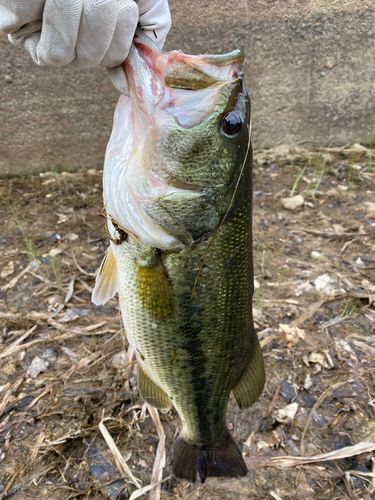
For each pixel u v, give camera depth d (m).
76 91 0.90
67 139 0.96
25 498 0.38
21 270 0.65
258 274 0.65
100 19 0.23
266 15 0.89
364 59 0.99
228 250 0.30
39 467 0.40
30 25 0.24
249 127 0.28
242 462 0.37
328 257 0.69
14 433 0.42
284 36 0.93
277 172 0.99
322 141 1.10
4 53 0.83
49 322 0.55
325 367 0.50
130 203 0.28
